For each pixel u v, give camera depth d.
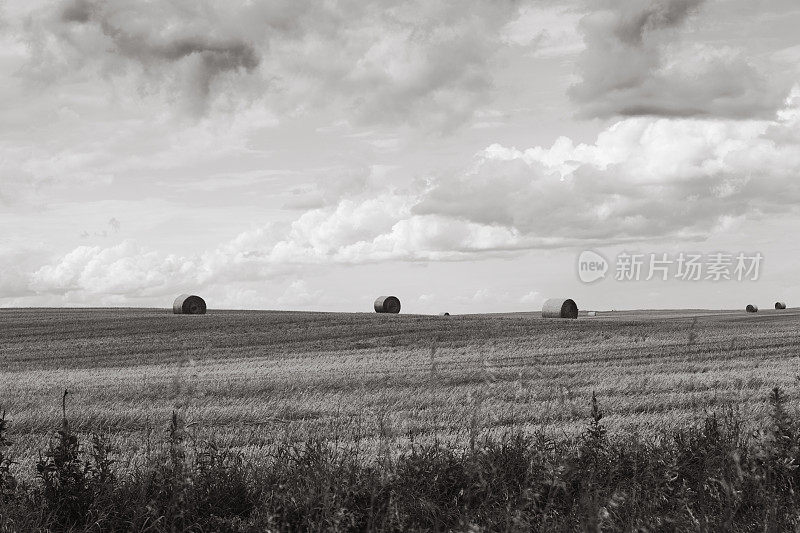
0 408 16.05
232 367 26.67
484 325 42.69
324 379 21.11
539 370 22.72
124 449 10.71
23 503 6.73
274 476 7.38
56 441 11.92
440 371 22.39
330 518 5.80
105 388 20.25
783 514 5.77
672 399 16.50
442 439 11.80
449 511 6.28
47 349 35.31
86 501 6.86
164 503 6.66
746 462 6.44
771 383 19.03
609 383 19.45
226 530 6.29
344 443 11.44
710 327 40.22
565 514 6.18
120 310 68.94
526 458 7.23
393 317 50.66
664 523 5.62
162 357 31.44
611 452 7.56
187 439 11.16
